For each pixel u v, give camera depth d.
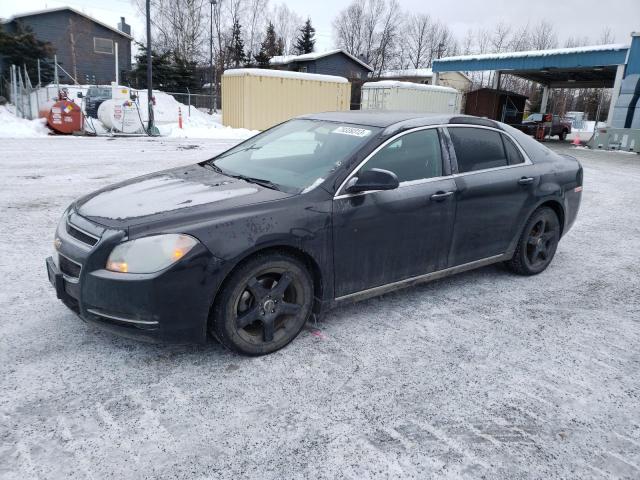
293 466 2.23
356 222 3.30
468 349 3.35
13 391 2.66
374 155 3.46
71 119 16.06
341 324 3.62
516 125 29.92
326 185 3.24
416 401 2.75
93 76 37.41
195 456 2.27
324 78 21.69
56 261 3.04
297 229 3.04
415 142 3.72
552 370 3.13
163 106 27.67
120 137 16.59
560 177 4.70
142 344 3.19
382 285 3.61
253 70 19.95
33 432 2.36
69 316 3.52
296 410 2.62
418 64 73.56
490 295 4.29
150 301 2.66
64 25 35.81
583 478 2.24
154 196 3.16
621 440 2.51
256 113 20.52
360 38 68.81
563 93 61.28
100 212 2.98
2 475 2.10
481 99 29.42
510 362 3.21
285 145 3.91
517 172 4.34
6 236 5.23
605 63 22.80
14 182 7.98
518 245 4.57
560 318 3.89
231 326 2.94
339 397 2.75
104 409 2.55
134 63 41.34
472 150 4.09
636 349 3.46
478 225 4.06
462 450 2.38
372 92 24.42
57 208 6.48
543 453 2.38
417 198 3.59
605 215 7.90
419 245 3.71
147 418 2.50
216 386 2.79
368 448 2.37
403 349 3.30
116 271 2.68
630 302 4.28
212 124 22.33
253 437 2.41
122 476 2.13
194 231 2.75
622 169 14.76
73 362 2.96
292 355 3.16
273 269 3.04
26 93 18.97
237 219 2.87
